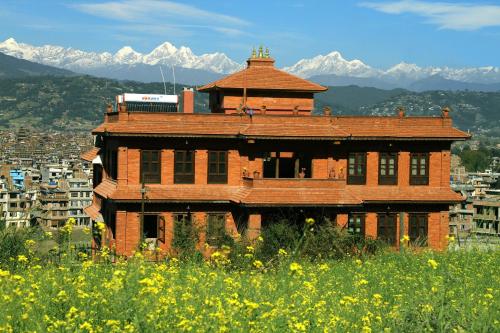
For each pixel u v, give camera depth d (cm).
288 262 1998
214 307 1212
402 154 4169
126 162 3838
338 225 3656
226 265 2627
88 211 4631
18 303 1172
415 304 1409
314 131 3975
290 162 4412
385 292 1767
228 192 3959
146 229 3962
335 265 2644
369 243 3525
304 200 3822
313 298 1548
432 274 1817
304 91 4453
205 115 3959
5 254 2295
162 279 1393
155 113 3900
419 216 4191
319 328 1195
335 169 4091
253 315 1158
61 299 1205
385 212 4141
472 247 2789
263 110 4166
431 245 4181
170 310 1172
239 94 4425
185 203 3881
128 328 1048
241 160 4000
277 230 3231
